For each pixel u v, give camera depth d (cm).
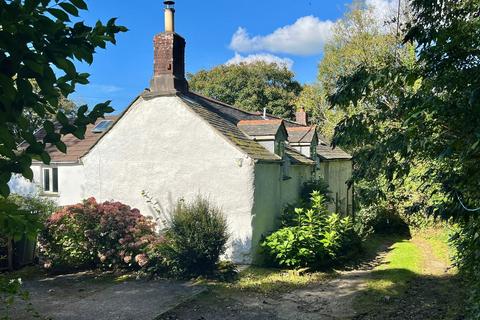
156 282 1028
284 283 1038
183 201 1206
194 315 798
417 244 1670
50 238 1105
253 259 1202
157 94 1298
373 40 2817
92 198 1172
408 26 425
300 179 1653
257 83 4300
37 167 1791
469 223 455
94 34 197
